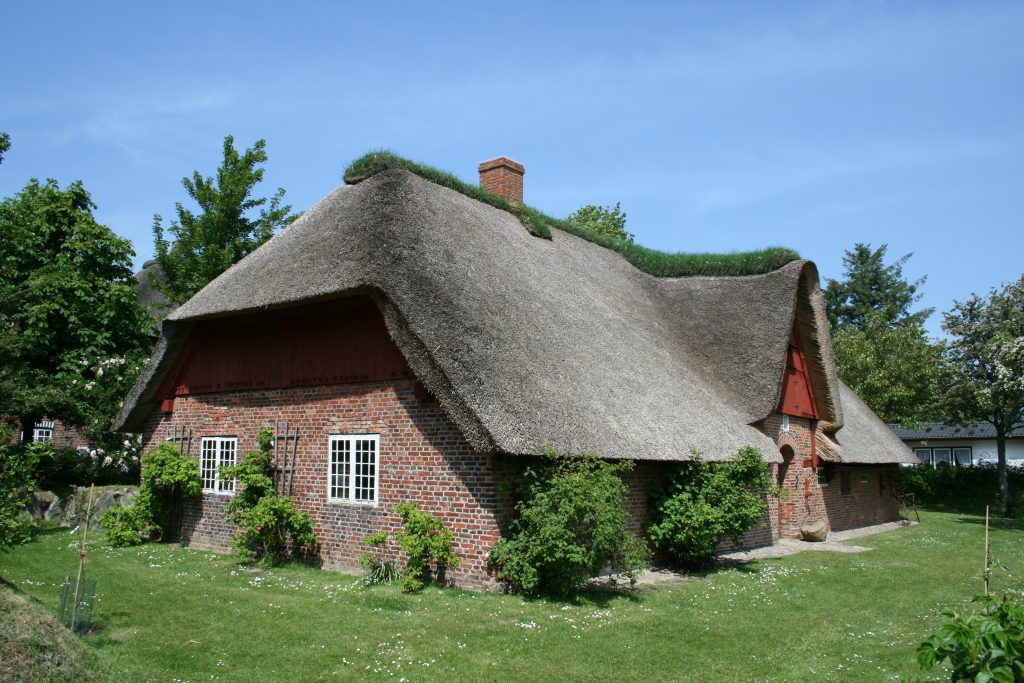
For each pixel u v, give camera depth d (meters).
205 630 9.65
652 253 25.34
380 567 13.05
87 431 22.08
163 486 17.58
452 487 12.66
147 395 17.98
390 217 14.73
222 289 16.75
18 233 22.39
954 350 30.31
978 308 30.06
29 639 7.41
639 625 10.38
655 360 18.05
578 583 11.92
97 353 22.20
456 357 12.10
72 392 20.91
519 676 8.13
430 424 13.10
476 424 11.34
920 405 38.78
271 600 11.41
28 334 20.27
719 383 19.59
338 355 14.76
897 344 40.97
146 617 10.21
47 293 21.47
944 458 47.91
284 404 15.55
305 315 15.53
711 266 23.81
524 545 11.70
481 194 20.11
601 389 14.58
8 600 8.02
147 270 33.34
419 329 12.38
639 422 14.47
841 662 9.01
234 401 16.59
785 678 8.34
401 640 9.31
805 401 22.97
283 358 15.76
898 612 11.89
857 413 29.14
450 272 14.21
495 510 12.09
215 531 16.67
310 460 14.90
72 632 8.59
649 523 15.16
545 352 14.17
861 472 27.61
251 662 8.43
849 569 16.09
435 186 18.22
